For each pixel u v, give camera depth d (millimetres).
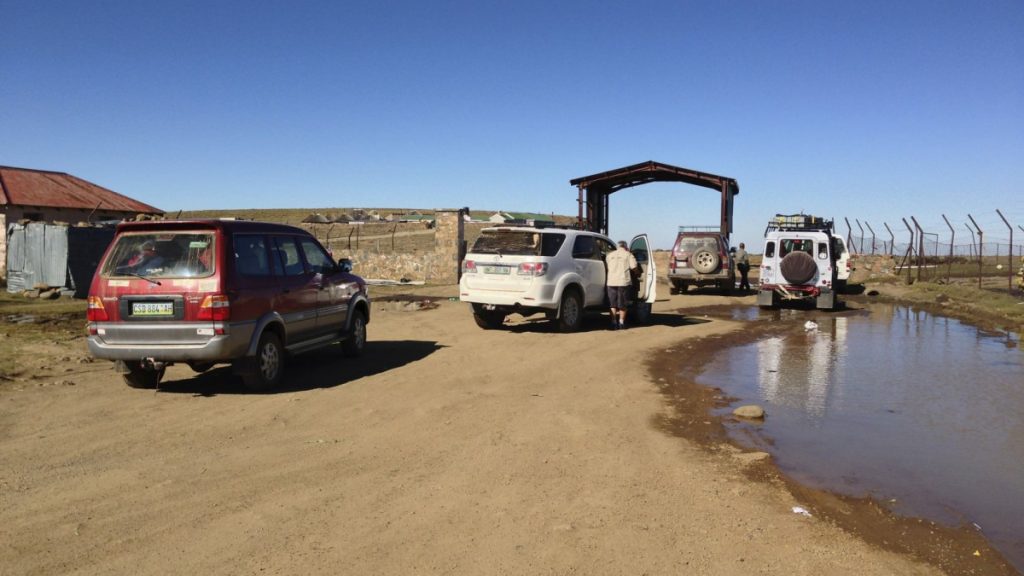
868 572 3924
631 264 14258
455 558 3973
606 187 31719
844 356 11930
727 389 9133
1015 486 5453
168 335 7727
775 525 4562
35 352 10594
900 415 7758
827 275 19891
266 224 8914
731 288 25625
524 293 13156
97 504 4758
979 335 14789
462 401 7914
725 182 27562
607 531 4387
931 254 33812
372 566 3865
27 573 3756
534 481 5305
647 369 10289
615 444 6344
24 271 21859
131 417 7125
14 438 6332
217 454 5910
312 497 4918
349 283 10586
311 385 8773
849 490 5320
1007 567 4059
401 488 5117
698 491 5168
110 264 8008
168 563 3891
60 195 35406
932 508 4973
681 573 3840
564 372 9773
